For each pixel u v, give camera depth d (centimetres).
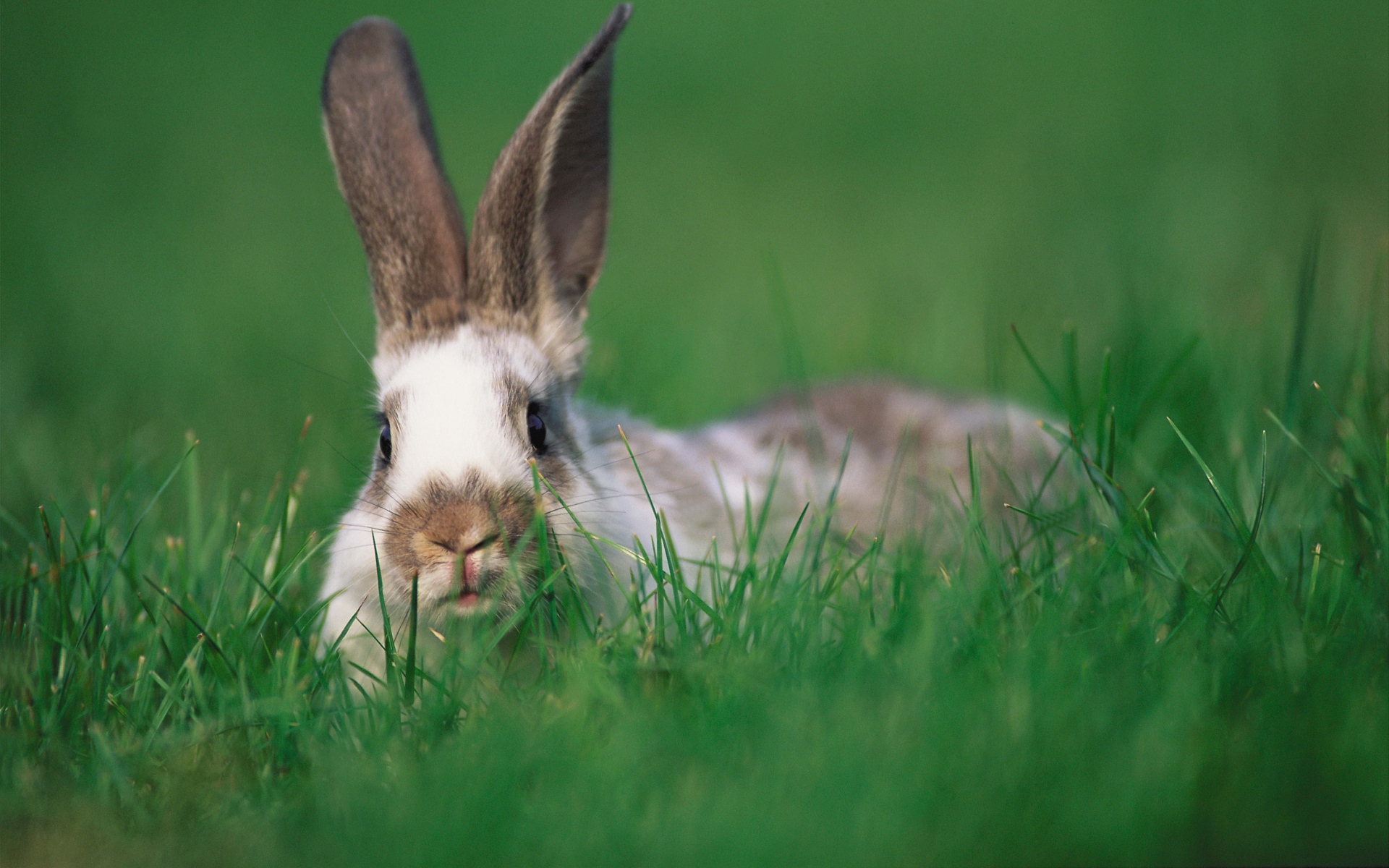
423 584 667
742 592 680
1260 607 632
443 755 564
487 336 793
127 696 686
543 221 834
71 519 928
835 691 583
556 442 756
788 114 3045
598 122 869
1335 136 2284
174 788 584
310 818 548
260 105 3188
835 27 3806
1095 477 787
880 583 785
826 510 836
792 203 2319
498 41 3706
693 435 951
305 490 965
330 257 2027
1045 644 593
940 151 2636
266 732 623
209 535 848
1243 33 3219
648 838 484
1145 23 3475
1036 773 505
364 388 871
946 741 522
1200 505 812
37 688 689
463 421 711
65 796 583
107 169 2625
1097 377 1112
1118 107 2727
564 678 628
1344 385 880
